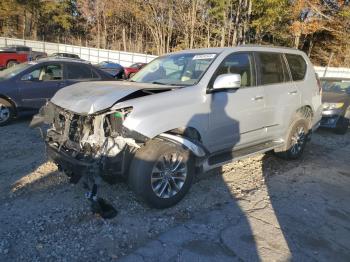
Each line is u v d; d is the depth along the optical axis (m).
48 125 4.58
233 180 5.09
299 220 3.97
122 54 38.81
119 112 3.66
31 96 8.13
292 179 5.28
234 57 4.77
